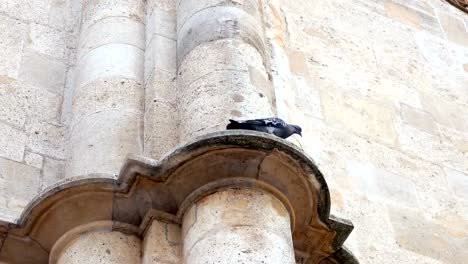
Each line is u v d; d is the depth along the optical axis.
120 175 6.00
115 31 7.87
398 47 10.53
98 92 7.30
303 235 6.38
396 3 11.28
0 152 7.04
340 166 8.48
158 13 7.90
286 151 5.89
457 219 8.66
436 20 11.41
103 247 6.05
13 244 6.19
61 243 6.16
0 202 6.68
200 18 7.46
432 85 10.28
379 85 9.78
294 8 10.09
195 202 6.01
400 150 9.09
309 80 9.23
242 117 6.54
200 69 7.00
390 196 8.48
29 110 7.48
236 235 5.68
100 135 6.91
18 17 8.30
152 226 6.05
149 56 7.60
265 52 7.49
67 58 8.14
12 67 7.78
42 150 7.22
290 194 6.10
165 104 7.04
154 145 6.71
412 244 8.12
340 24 10.31
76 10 8.66
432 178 8.99
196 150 5.84
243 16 7.52
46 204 6.04
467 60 11.01
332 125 8.87
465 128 9.95
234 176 5.97
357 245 7.78
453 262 8.19
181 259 5.91
